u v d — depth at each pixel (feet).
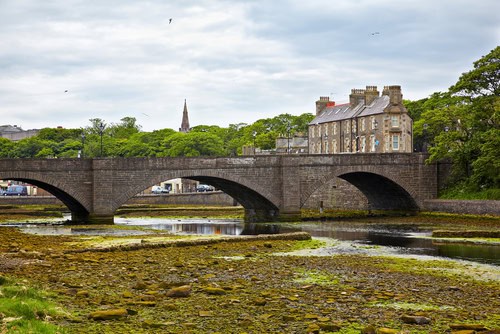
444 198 287.07
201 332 66.64
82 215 261.03
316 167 274.16
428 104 423.23
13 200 359.46
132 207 358.23
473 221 243.81
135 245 146.92
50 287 88.58
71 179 236.22
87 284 92.12
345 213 300.61
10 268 106.63
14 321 63.82
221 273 107.04
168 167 248.32
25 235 181.06
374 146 398.42
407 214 290.76
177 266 114.01
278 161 269.03
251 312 75.82
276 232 220.84
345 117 435.53
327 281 100.53
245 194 282.97
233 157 260.01
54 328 64.03
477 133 276.62
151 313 74.69
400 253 149.18
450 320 73.61
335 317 74.18
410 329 69.31
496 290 95.14
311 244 167.73
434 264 126.11
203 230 233.55
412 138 421.18
